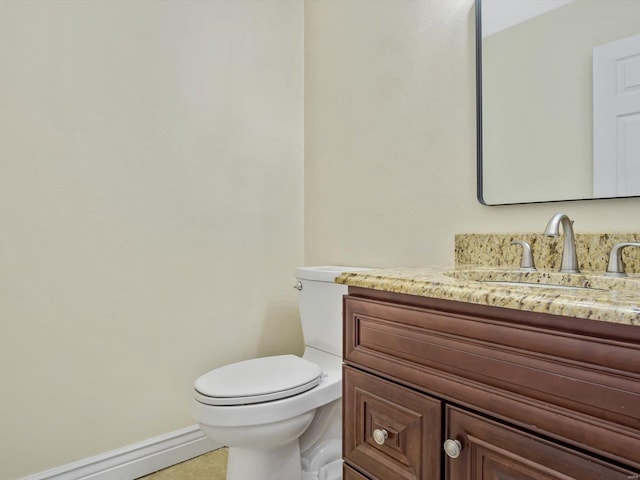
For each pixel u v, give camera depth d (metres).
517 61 1.20
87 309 1.45
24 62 1.33
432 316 0.79
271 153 1.94
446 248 1.40
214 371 1.38
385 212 1.62
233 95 1.82
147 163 1.58
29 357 1.34
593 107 1.05
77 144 1.43
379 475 0.89
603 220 1.04
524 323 0.66
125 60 1.54
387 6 1.61
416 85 1.50
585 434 0.57
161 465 1.59
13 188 1.32
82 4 1.45
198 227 1.71
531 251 1.06
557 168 1.12
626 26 1.00
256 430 1.19
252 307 1.87
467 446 0.72
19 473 1.31
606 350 0.56
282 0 2.00
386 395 0.88
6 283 1.30
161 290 1.61
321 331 1.56
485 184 1.27
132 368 1.54
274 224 1.95
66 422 1.40
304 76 2.06
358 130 1.74
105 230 1.49
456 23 1.37
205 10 1.74
